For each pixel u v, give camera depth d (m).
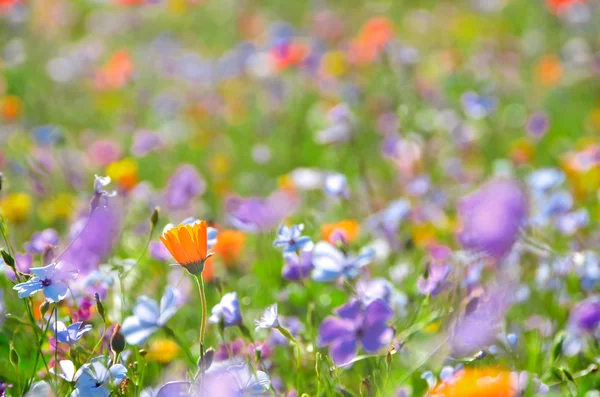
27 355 1.23
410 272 1.33
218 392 1.10
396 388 1.15
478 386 1.08
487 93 2.18
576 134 2.08
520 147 1.72
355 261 1.20
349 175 1.77
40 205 1.46
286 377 1.22
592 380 1.21
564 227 1.35
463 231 1.28
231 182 1.84
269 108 2.25
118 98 2.41
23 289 1.12
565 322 1.27
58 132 1.72
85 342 1.18
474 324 1.16
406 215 1.40
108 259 1.24
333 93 2.20
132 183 1.45
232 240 1.33
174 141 2.07
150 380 1.21
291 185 1.55
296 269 1.25
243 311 1.29
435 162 1.75
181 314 1.30
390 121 1.93
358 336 1.15
